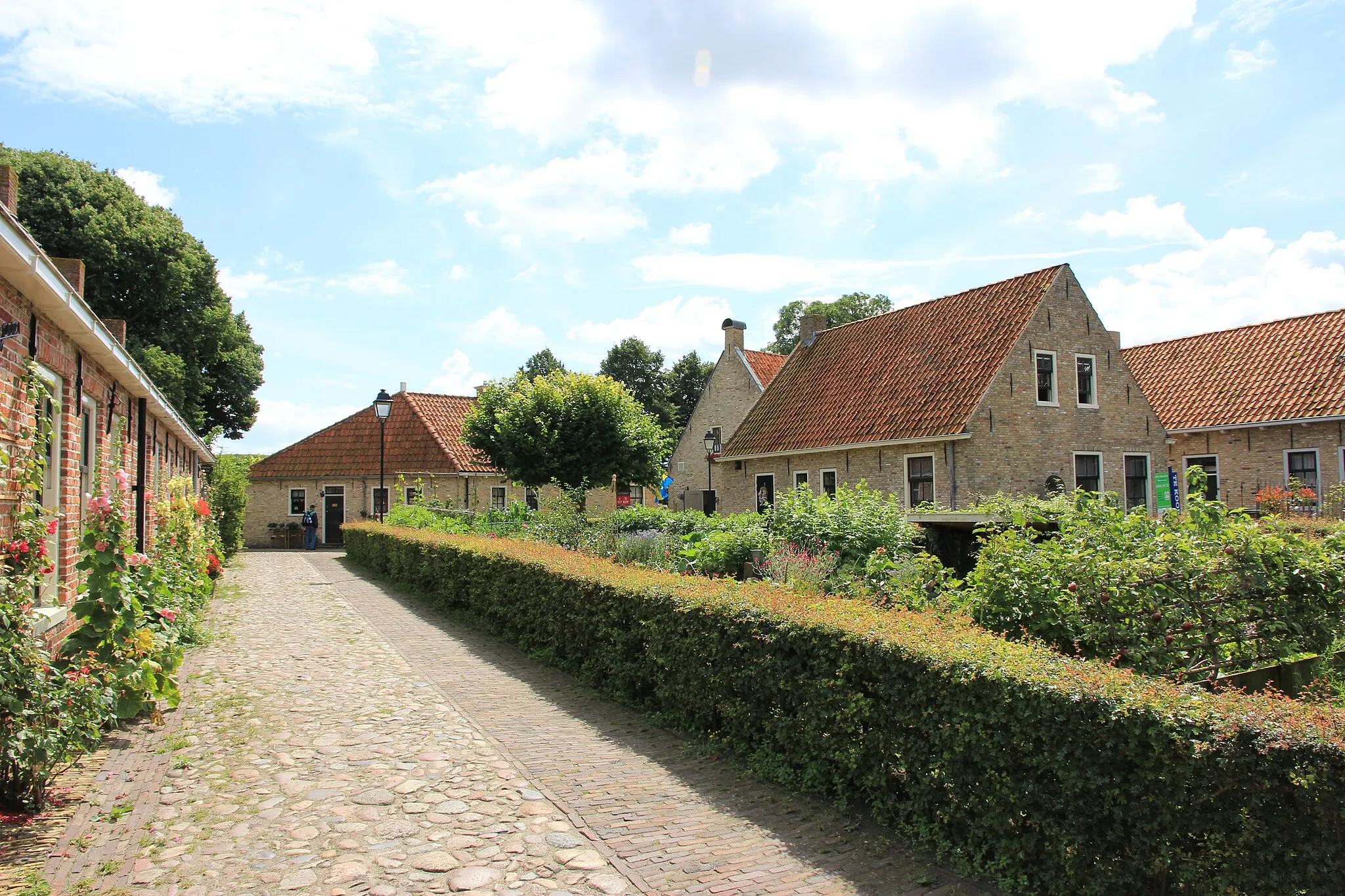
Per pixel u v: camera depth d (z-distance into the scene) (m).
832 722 4.68
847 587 8.27
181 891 3.61
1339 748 2.71
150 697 6.29
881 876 3.82
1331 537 5.78
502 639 9.99
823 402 23.91
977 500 18.28
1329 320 21.92
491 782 5.05
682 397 52.81
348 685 7.59
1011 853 3.70
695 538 13.47
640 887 3.70
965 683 3.85
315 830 4.29
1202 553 5.45
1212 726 3.02
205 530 14.76
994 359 19.19
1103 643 4.99
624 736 6.05
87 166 24.98
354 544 22.50
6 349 5.49
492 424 26.62
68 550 7.16
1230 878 2.94
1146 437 21.19
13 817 4.34
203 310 26.88
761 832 4.33
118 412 9.58
